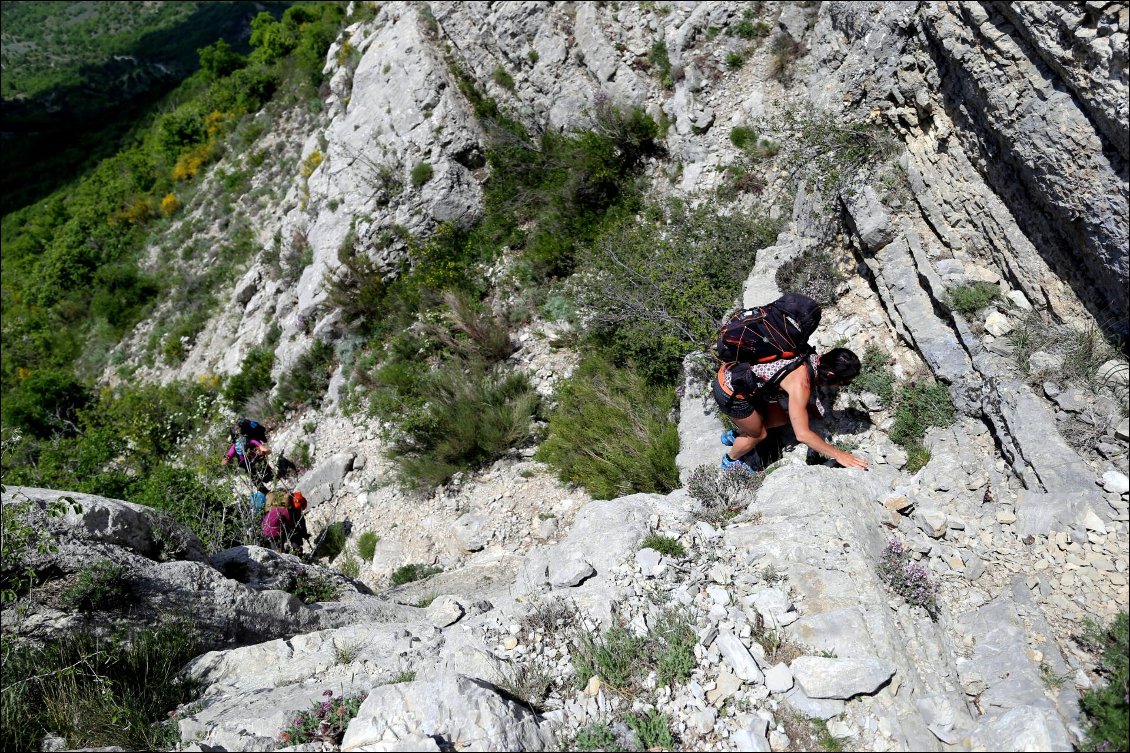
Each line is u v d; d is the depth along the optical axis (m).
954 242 5.32
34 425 16.19
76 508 4.45
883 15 6.44
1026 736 2.69
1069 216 4.25
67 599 4.19
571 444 7.55
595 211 10.49
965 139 5.34
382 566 7.89
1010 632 3.29
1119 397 3.93
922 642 3.29
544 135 11.96
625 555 4.20
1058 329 4.45
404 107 12.66
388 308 11.50
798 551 3.72
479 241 11.74
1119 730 2.68
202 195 21.62
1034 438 3.98
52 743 3.53
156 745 3.47
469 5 13.02
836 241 6.45
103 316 20.06
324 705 3.30
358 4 19.48
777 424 4.64
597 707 3.18
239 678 4.19
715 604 3.56
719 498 4.49
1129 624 3.06
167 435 12.59
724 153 9.31
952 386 4.71
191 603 4.70
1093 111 3.96
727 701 3.09
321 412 11.08
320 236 13.06
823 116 6.90
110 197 25.94
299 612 5.34
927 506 4.07
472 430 8.31
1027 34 4.44
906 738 2.82
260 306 14.66
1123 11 3.69
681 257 7.59
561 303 9.86
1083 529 3.57
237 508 8.08
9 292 27.86
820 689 3.01
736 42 9.88
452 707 2.96
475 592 6.05
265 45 26.23
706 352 6.51
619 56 11.09
